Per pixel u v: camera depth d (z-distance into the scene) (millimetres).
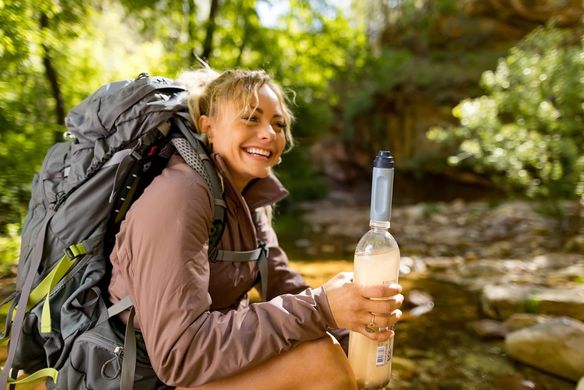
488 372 2322
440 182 12008
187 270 1300
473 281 3820
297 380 1354
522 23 11742
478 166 5570
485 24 12297
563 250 4613
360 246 1370
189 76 1714
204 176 1438
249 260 1613
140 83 1483
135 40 7793
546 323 2410
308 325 1315
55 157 1574
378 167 1346
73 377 1407
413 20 13820
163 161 1541
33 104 4902
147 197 1356
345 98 14562
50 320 1426
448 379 2256
